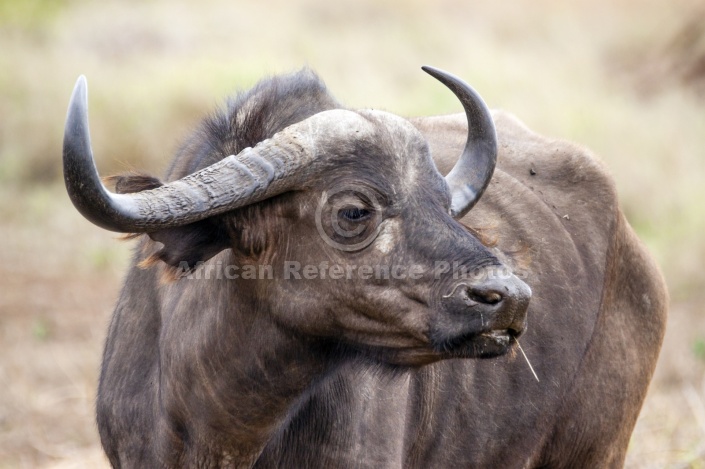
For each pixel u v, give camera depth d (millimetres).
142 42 77000
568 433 21734
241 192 15453
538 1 89812
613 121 57156
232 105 17500
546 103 59906
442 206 16031
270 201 15930
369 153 15797
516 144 22500
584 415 21703
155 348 17938
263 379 16469
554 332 20859
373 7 89812
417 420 18734
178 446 17266
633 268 22281
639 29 79562
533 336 20672
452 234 15609
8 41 72000
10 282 44344
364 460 17094
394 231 15742
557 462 22016
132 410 17875
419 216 15750
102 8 83125
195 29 79938
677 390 33312
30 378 35094
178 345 16922
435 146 20922
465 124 22297
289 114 16719
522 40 82750
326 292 15922
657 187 50406
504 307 15070
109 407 18203
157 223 15109
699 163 53094
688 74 73375
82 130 14211
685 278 42781
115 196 14867
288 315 16125
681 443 29453
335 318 16078
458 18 88438
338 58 73000
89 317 41062
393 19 88000
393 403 17484
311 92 17094
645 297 22438
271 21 84188
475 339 15344
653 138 55312
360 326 16016
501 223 20547
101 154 56375
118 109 57750
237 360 16438
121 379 18125
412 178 15945
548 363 20844
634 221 49344
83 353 37156
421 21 84875
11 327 39562
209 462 17078
